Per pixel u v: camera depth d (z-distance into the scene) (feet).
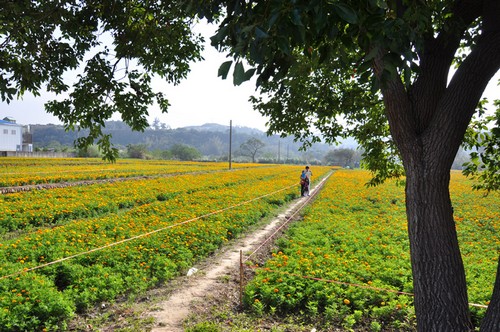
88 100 14.70
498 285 9.52
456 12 10.78
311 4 5.85
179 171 143.64
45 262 26.81
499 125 18.16
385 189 99.50
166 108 17.01
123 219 42.65
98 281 23.80
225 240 38.27
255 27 5.98
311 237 39.22
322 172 200.64
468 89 9.86
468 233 43.21
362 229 43.80
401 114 10.55
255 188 86.02
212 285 25.85
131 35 14.78
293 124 22.39
